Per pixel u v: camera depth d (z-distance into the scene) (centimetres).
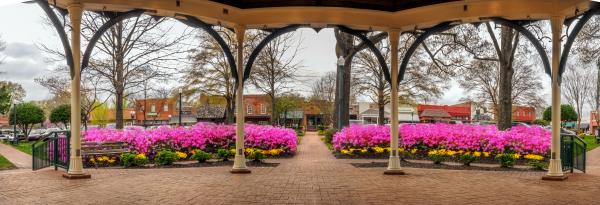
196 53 2620
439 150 1442
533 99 4188
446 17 995
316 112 6300
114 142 1354
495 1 938
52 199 694
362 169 1191
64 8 938
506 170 1163
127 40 1748
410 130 1563
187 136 1508
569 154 1102
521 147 1380
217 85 2695
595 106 4606
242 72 1091
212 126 1642
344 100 2267
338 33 2283
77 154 942
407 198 715
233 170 1072
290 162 1438
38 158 1198
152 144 1439
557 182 905
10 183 863
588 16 921
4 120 6575
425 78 3272
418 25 1051
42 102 5819
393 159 1065
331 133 2441
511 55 1778
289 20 1059
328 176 1009
